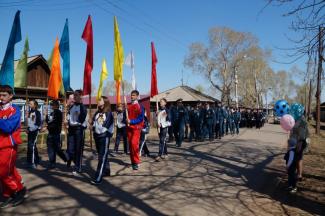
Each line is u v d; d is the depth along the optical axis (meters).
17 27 9.85
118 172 8.84
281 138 22.23
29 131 9.18
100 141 7.50
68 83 12.31
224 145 16.22
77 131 8.27
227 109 23.53
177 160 11.15
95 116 7.67
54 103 9.16
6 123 5.47
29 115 9.24
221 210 6.06
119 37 9.67
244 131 29.19
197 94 46.41
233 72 57.72
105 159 7.54
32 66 24.73
